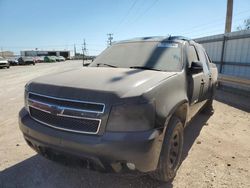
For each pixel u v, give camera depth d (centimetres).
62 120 261
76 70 359
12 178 327
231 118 636
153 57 381
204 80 462
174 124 300
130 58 394
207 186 312
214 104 826
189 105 372
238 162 382
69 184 314
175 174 334
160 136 258
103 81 277
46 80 302
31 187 307
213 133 516
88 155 245
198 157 397
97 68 366
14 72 2425
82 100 249
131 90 251
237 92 1079
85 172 342
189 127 556
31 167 356
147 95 249
